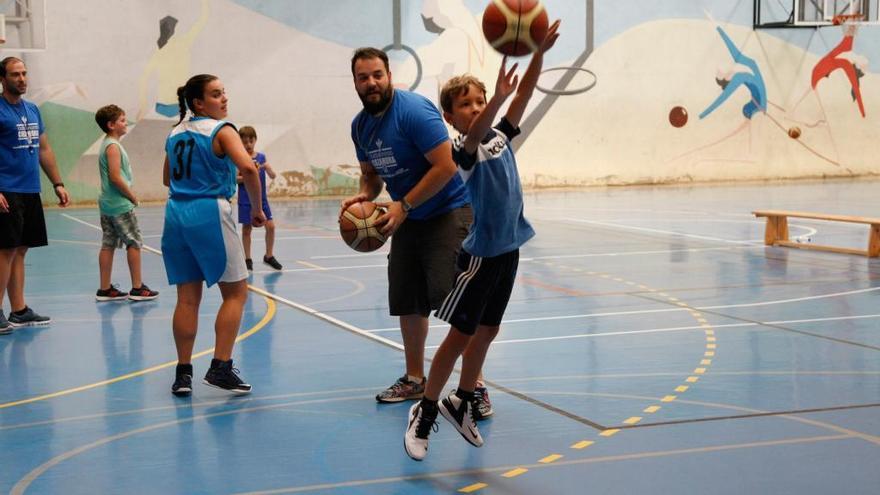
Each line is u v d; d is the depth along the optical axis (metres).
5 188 6.98
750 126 24.91
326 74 21.33
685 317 7.54
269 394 5.35
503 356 6.21
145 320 7.66
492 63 22.53
